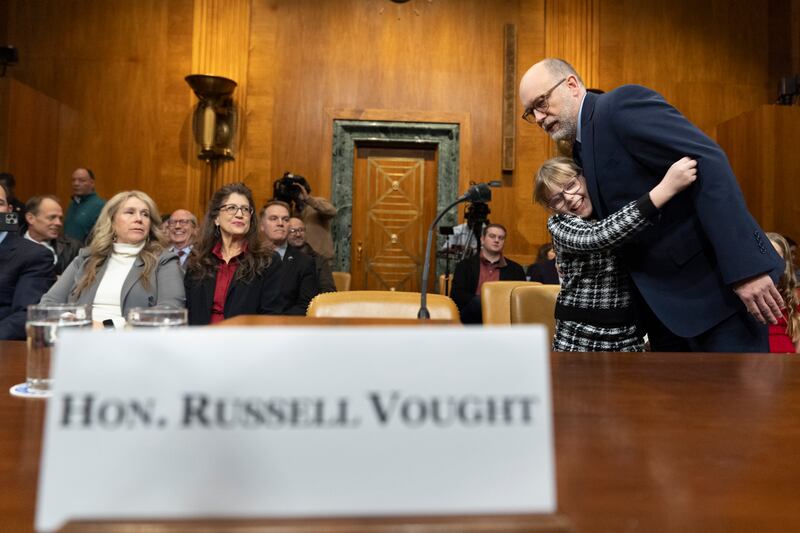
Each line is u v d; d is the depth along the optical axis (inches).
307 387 12.6
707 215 65.9
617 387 38.9
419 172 279.1
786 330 98.0
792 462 23.2
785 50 274.8
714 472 22.0
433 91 272.5
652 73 275.0
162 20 271.4
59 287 114.6
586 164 76.8
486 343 12.9
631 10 276.2
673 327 70.2
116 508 12.1
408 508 12.5
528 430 12.8
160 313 31.9
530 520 12.3
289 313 123.3
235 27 267.4
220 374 12.5
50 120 260.1
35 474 21.3
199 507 12.2
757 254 64.3
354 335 12.8
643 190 73.0
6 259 132.6
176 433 12.4
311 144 270.7
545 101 81.2
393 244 277.0
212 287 120.2
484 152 271.7
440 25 273.1
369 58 272.8
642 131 70.3
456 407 12.8
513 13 273.7
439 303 74.1
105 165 267.1
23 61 268.2
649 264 72.8
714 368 47.2
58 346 12.4
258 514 12.3
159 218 117.7
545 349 13.0
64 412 12.3
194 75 249.4
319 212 224.2
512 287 113.7
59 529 11.5
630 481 20.9
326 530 11.9
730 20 276.1
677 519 17.6
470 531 12.0
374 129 272.2
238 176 267.3
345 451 12.5
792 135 243.1
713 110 274.2
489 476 12.6
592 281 80.0
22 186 241.9
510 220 270.1
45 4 269.4
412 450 12.6
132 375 12.4
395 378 12.8
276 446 12.4
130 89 269.4
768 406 33.3
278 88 271.1
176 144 268.7
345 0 273.3
